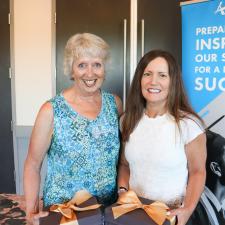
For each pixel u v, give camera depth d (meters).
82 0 2.78
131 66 2.68
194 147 1.30
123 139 1.42
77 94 1.35
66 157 1.31
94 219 1.09
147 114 1.39
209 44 2.10
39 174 1.38
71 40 1.30
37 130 1.30
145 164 1.34
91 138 1.32
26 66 3.03
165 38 2.58
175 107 1.34
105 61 1.33
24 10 2.95
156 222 1.06
